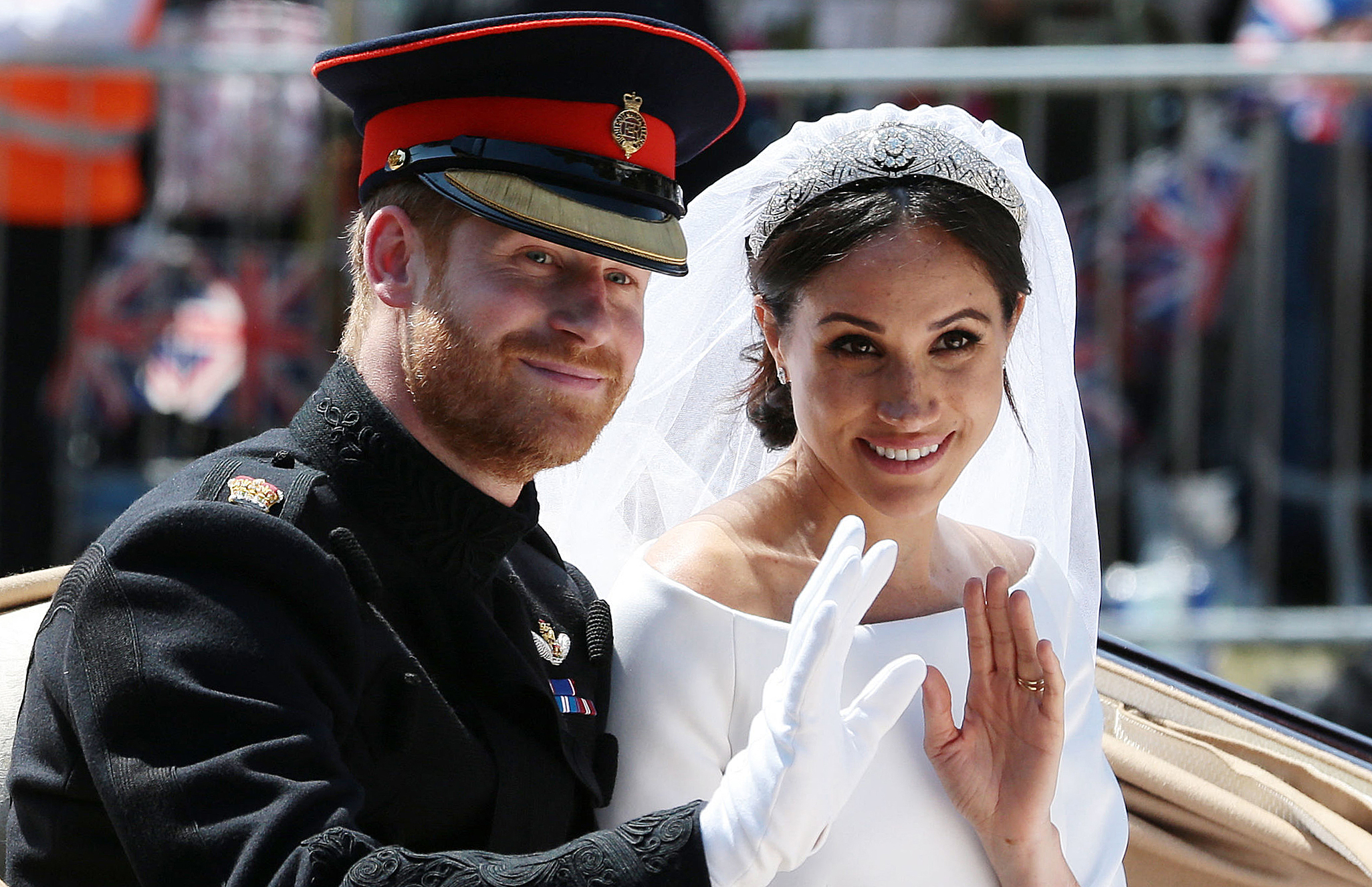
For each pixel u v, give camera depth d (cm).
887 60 1298
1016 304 585
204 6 1475
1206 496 1420
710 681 575
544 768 536
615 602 602
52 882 490
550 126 538
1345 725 1309
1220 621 1330
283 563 490
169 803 447
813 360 572
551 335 522
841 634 469
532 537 620
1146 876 718
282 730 463
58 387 1370
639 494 695
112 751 459
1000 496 685
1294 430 1393
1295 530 1390
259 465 529
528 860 448
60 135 1342
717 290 662
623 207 540
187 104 1391
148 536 482
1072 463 671
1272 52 1294
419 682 512
